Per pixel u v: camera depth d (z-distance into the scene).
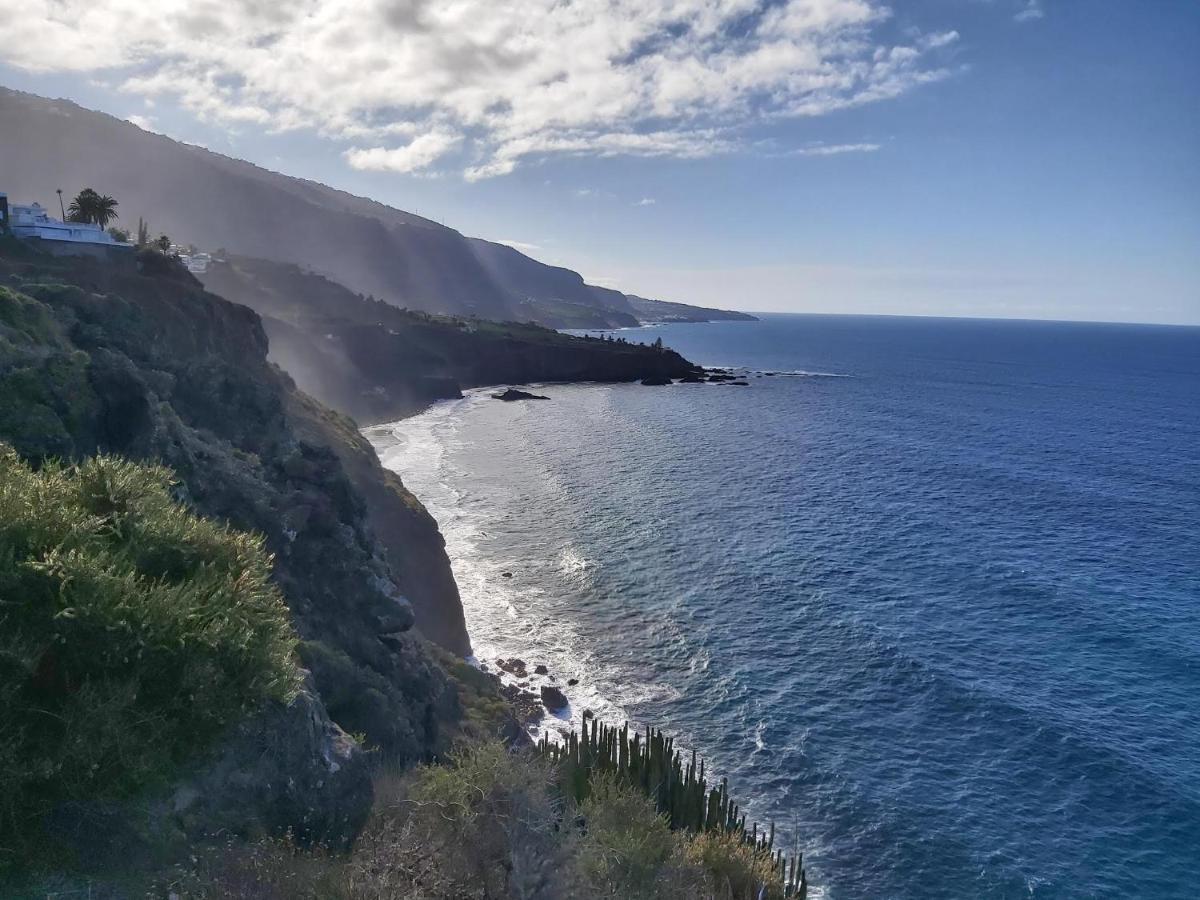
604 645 52.72
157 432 30.73
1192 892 32.44
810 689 47.28
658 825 19.69
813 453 117.31
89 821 11.62
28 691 12.22
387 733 26.56
